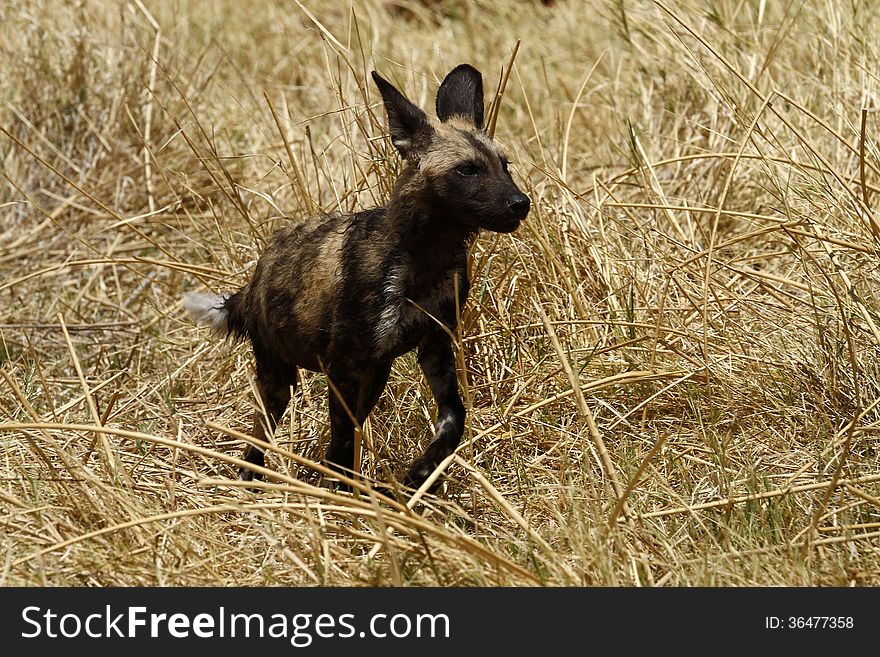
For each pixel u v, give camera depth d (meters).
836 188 17.38
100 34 26.34
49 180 23.44
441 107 14.98
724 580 11.72
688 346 16.66
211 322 16.33
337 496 12.03
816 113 21.03
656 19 23.03
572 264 17.58
